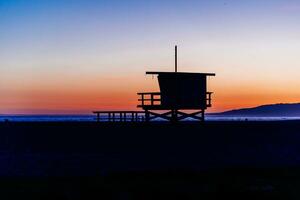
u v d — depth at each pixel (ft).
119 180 92.89
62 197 80.02
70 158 115.14
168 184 89.30
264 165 110.93
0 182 90.53
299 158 120.78
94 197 79.66
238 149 127.03
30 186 88.22
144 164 109.50
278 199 80.48
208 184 89.51
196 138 126.62
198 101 138.62
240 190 84.94
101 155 119.85
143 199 78.95
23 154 119.44
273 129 131.03
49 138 123.44
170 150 124.88
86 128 124.16
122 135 124.57
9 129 123.34
